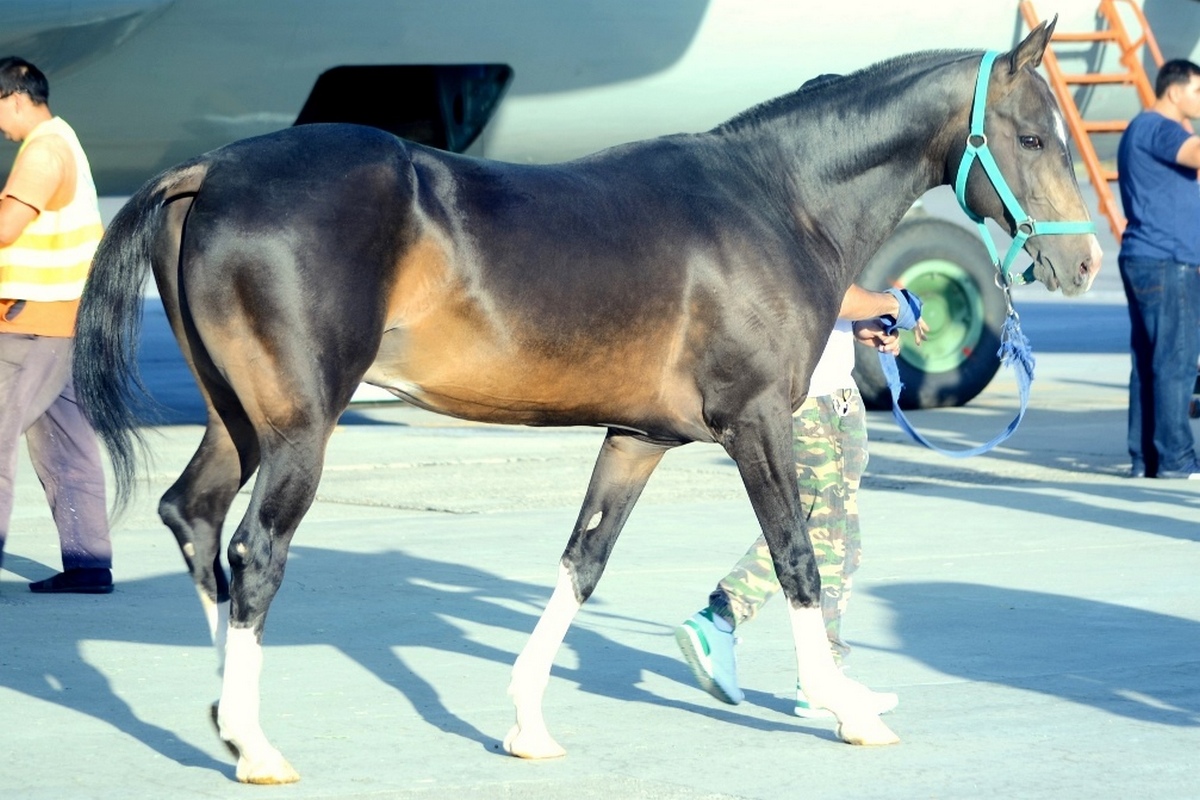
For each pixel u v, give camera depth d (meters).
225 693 8.13
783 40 23.73
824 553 9.83
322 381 7.97
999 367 26.20
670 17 22.94
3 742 9.04
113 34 19.86
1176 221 18.62
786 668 10.91
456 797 8.16
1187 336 18.86
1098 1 25.34
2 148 21.55
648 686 10.42
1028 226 9.66
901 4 24.25
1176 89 18.56
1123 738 9.23
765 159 9.61
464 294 8.27
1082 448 21.64
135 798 8.08
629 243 8.77
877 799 8.16
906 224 25.98
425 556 14.57
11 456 12.45
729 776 8.54
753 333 9.03
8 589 13.09
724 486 18.95
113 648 11.20
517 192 8.54
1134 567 14.11
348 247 7.96
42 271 12.32
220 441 8.66
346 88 23.86
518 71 22.64
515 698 8.94
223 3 20.67
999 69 9.64
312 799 8.08
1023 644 11.46
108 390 8.26
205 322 8.00
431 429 24.00
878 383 25.52
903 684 10.42
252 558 7.99
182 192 8.16
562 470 20.05
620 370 8.84
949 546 15.05
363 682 10.41
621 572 13.91
